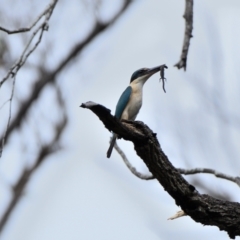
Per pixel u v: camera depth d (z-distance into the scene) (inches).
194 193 300.4
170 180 294.5
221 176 386.9
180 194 299.0
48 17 330.0
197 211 302.8
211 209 303.7
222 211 304.3
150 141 282.5
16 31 322.3
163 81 409.1
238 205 308.3
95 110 262.7
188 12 410.0
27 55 321.4
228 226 305.6
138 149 285.4
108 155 413.4
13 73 317.4
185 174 392.5
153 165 289.9
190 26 408.5
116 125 272.5
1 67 597.0
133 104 497.4
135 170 402.6
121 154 406.9
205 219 306.2
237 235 310.0
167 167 291.3
